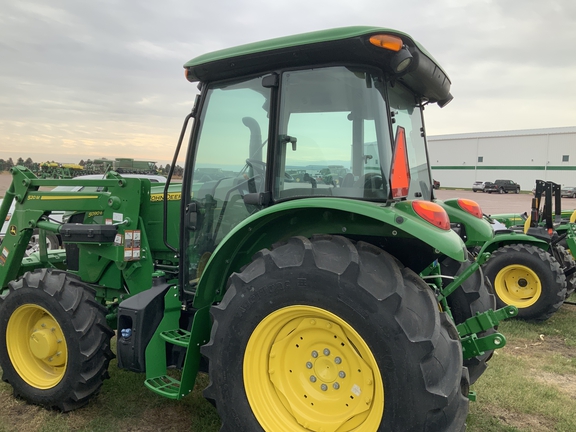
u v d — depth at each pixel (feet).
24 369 11.27
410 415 6.73
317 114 8.62
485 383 12.57
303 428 7.81
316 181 8.63
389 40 7.60
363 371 7.29
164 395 8.98
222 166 9.77
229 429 8.14
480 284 10.81
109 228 11.41
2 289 13.24
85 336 10.43
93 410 10.82
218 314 8.20
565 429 10.31
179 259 10.14
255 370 8.03
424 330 6.92
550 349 15.94
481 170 155.02
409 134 10.23
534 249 19.10
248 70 9.18
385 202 8.07
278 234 8.86
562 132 137.49
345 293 7.11
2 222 13.52
